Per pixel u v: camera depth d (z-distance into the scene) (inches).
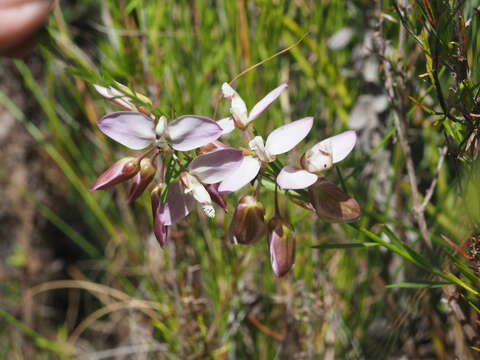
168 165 5.8
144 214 14.0
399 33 8.9
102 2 12.2
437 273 6.6
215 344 11.8
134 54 11.7
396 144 10.1
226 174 5.6
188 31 11.8
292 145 5.6
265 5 11.1
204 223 11.5
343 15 11.4
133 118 5.4
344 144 5.6
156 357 13.2
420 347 10.6
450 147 7.0
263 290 11.8
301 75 12.0
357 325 11.1
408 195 10.5
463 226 8.3
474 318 7.9
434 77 6.5
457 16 6.4
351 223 6.4
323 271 11.6
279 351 11.5
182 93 11.9
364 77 10.5
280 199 11.2
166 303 12.5
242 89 11.3
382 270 10.9
